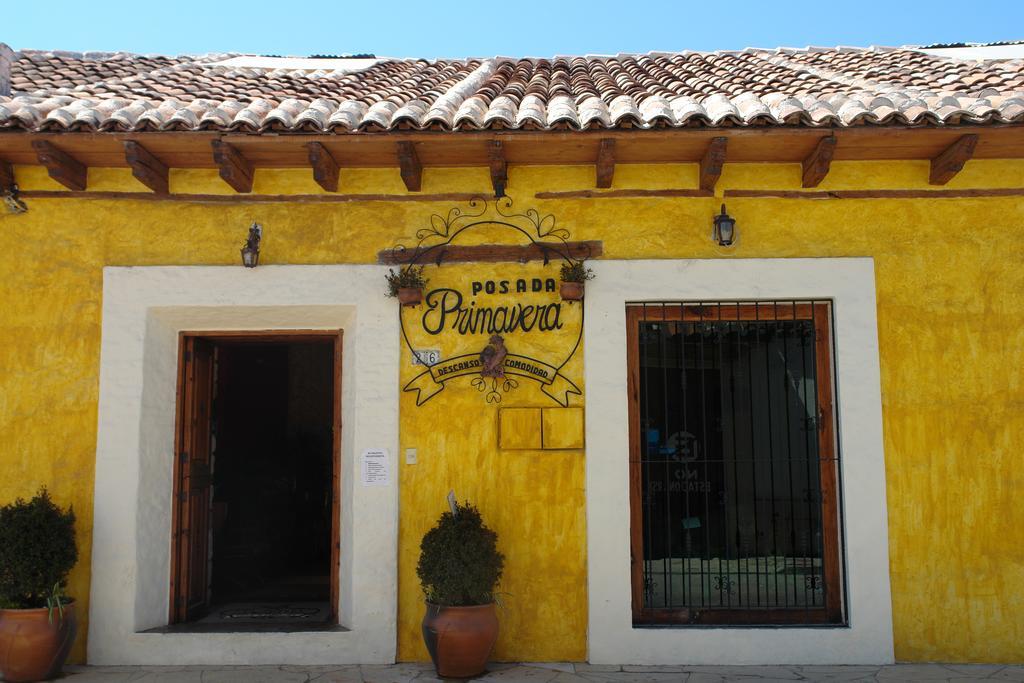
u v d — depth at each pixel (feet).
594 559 19.43
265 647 19.43
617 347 20.02
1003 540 19.39
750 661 19.12
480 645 17.99
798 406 20.43
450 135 18.29
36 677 18.07
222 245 20.58
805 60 27.61
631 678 18.17
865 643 19.12
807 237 20.24
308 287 20.38
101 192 20.63
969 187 20.16
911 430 19.66
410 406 20.07
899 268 20.11
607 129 18.04
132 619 19.53
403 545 19.75
